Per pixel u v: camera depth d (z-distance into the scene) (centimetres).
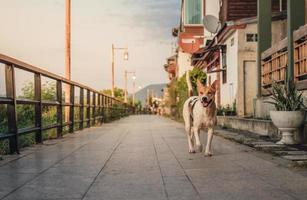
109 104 2567
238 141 1020
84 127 1727
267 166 640
